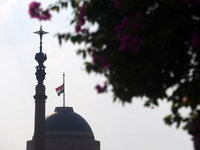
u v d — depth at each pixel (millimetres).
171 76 24312
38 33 134125
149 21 23359
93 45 26062
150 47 22484
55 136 185875
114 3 25250
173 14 23922
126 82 23891
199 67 24594
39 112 130750
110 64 24016
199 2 22406
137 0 23844
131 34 22875
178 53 23422
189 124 25516
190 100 25500
